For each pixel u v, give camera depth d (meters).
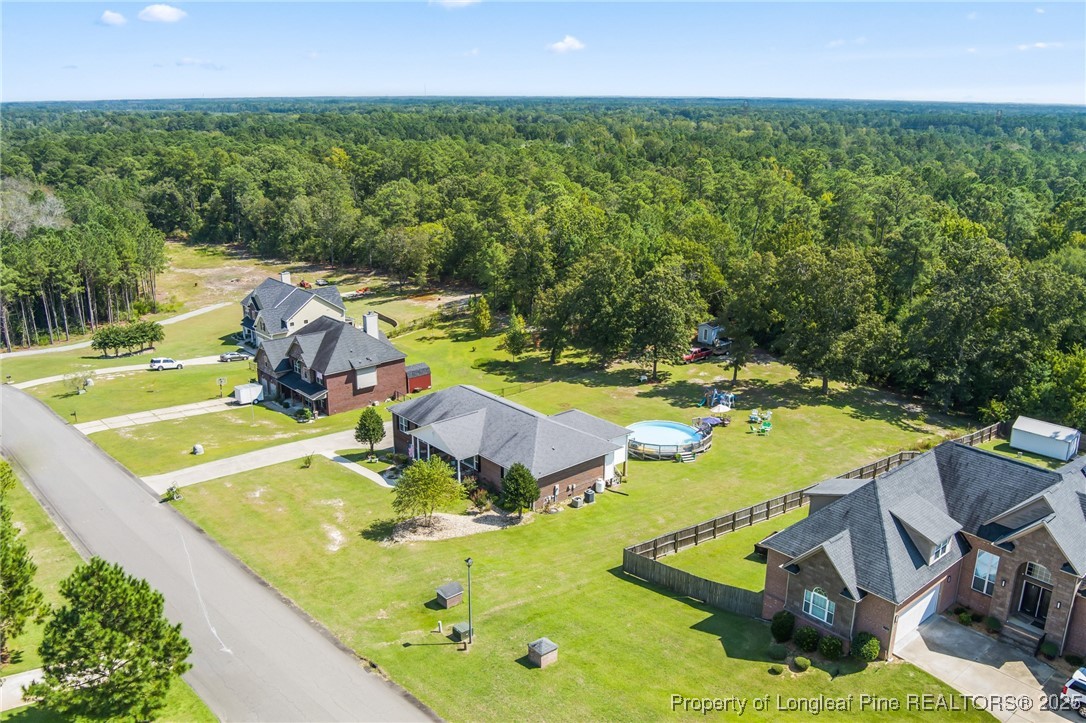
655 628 33.88
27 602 30.78
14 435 61.66
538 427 50.94
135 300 115.19
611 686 29.20
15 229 119.62
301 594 37.19
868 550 31.66
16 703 29.09
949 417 66.94
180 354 90.06
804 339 71.62
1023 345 65.56
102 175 180.75
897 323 78.12
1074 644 30.86
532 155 192.75
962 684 29.25
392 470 54.75
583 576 39.50
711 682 29.48
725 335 79.56
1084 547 31.28
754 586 38.41
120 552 41.66
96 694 26.16
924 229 80.62
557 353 84.81
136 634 26.75
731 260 94.62
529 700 28.36
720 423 64.50
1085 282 70.75
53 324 106.25
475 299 109.62
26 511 47.09
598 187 158.12
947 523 33.53
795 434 62.56
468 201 134.88
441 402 57.19
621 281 79.69
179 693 29.39
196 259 149.75
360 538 43.66
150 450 58.28
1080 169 199.38
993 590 33.38
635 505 49.44
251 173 170.38
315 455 57.84
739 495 50.91
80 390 74.50
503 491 47.91
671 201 133.00
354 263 142.62
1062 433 56.78
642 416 67.12
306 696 29.09
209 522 45.59
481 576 39.19
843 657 31.11
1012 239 103.12
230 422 66.12
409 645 32.44
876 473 54.00
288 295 90.88
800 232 93.88
